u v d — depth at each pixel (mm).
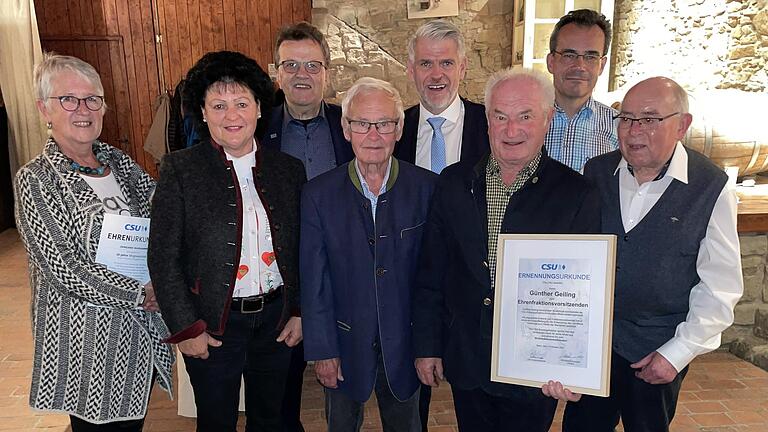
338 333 1689
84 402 1581
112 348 1597
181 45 6395
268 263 1655
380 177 1657
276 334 1714
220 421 1682
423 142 2195
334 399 1780
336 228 1639
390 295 1633
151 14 6309
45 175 1506
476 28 5617
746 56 3982
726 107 3547
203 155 1599
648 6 4910
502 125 1398
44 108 1537
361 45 5289
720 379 2932
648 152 1479
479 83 5734
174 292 1531
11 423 2604
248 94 1554
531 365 1389
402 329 1651
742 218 3049
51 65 1523
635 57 5125
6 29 5848
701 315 1477
